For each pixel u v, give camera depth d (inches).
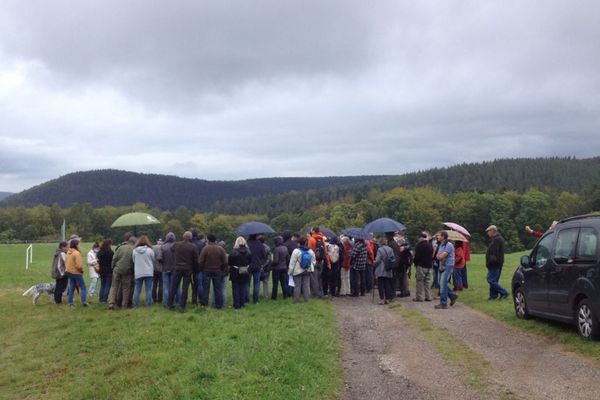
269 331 442.3
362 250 695.7
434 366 350.3
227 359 350.9
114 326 511.8
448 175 6604.3
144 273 608.7
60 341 472.1
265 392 286.4
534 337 420.5
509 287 746.8
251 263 646.5
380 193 5718.5
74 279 649.6
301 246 638.5
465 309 576.4
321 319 516.4
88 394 336.2
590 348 362.0
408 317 534.0
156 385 319.0
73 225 4936.0
